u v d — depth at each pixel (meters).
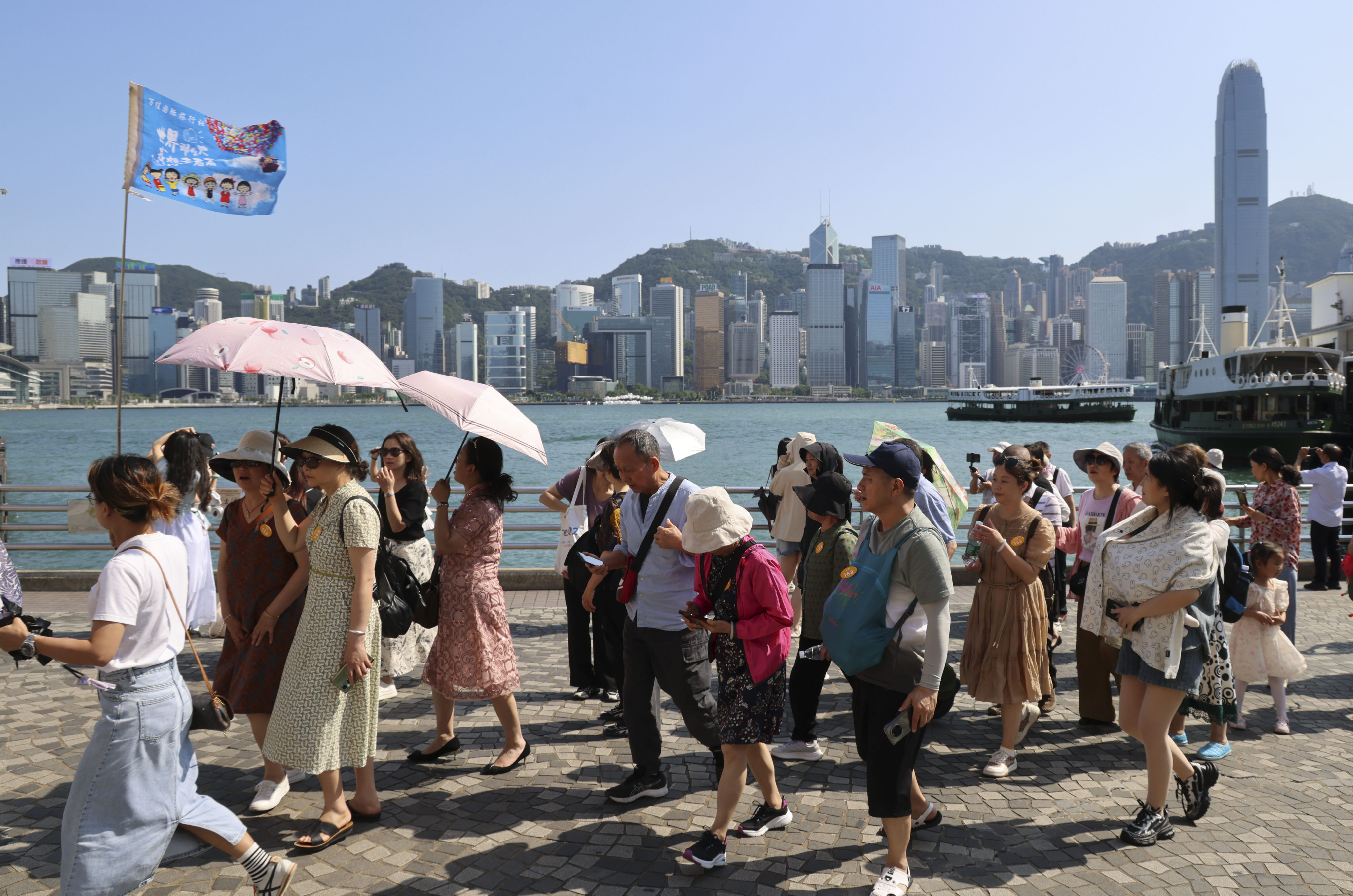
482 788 4.36
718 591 3.68
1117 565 3.94
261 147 6.60
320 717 3.63
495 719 5.46
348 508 3.64
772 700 3.63
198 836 3.00
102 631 2.71
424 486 5.64
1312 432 35.88
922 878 3.48
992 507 4.87
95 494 2.91
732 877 3.48
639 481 4.19
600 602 5.12
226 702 3.36
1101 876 3.51
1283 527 6.70
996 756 4.68
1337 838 3.87
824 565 4.81
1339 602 9.38
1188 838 3.86
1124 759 4.91
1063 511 5.97
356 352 4.59
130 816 2.80
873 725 3.40
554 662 6.91
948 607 3.29
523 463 41.34
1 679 6.04
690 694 4.11
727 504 3.66
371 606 3.71
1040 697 4.65
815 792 4.39
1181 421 48.31
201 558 5.76
